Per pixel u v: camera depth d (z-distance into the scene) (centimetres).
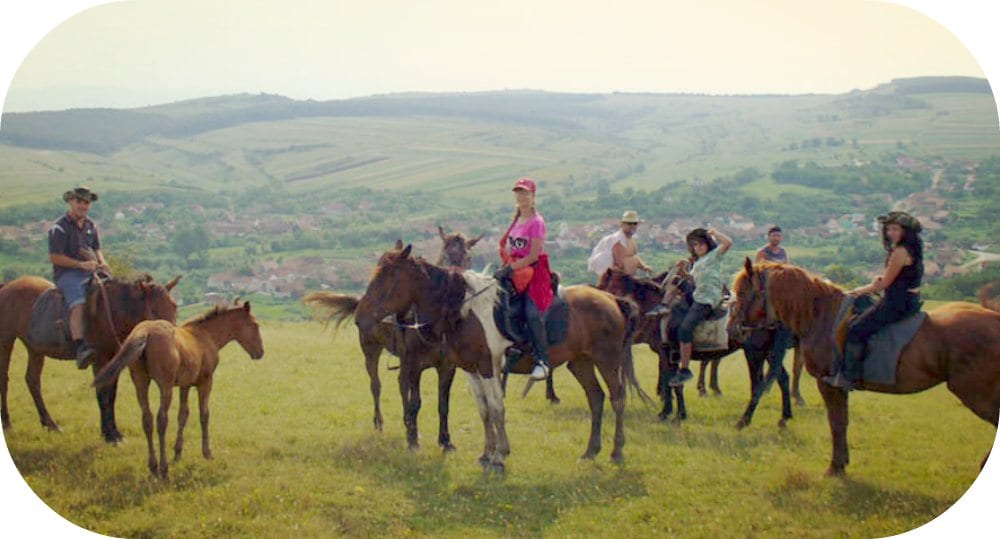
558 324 945
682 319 1119
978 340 813
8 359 1002
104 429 950
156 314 949
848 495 857
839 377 864
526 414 1162
